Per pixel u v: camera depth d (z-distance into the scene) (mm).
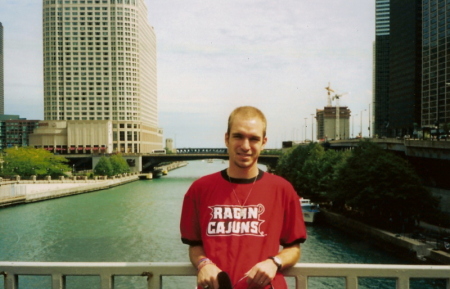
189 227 3922
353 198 46812
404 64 148500
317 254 39500
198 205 3918
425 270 4164
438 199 45125
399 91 153125
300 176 73812
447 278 4168
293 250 3779
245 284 3520
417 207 44219
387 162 45312
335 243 44344
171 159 165250
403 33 148750
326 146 117938
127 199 85062
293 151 90938
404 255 37250
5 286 4305
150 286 4195
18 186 81438
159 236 47219
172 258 37594
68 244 43500
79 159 171000
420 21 141250
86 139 185625
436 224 45750
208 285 3445
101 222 56750
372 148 49562
